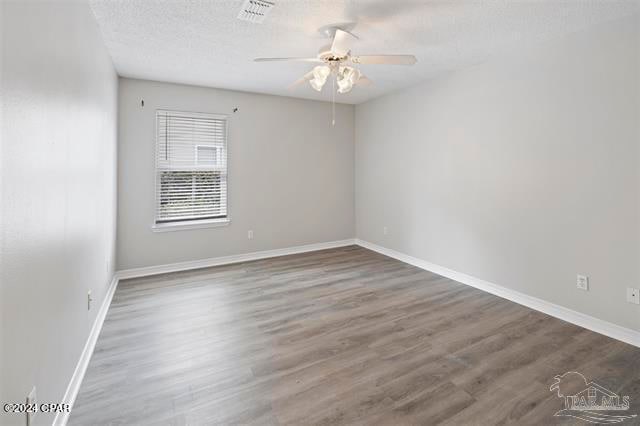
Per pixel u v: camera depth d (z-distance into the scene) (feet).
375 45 9.80
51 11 4.82
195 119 14.02
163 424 5.28
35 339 4.23
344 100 16.99
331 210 17.76
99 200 8.55
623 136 7.83
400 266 14.43
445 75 12.67
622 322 7.98
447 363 7.00
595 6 7.41
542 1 7.31
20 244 3.79
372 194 17.19
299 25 8.48
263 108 15.49
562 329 8.56
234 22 8.30
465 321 9.04
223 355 7.34
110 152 10.54
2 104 3.36
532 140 9.80
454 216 12.55
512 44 9.72
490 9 7.68
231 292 11.25
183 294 11.06
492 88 10.94
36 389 4.25
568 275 9.04
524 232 10.12
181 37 9.14
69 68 5.73
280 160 16.08
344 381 6.40
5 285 3.42
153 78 12.78
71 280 5.89
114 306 10.03
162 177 13.52
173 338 8.10
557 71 9.13
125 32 8.79
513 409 5.61
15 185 3.66
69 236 5.76
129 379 6.45
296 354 7.39
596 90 8.29
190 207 14.15
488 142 11.13
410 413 5.53
